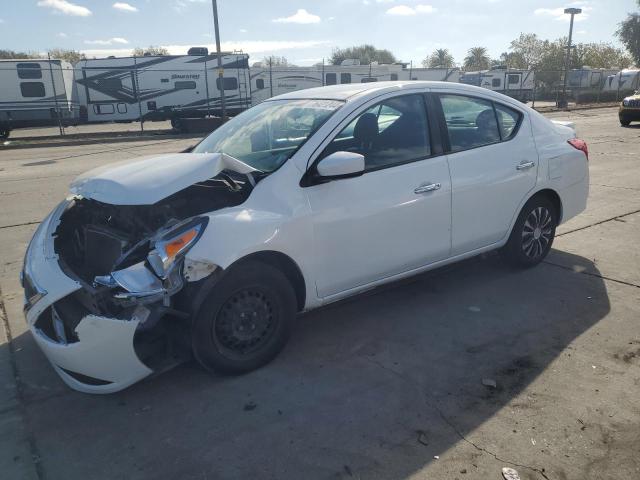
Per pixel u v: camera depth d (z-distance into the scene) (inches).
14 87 933.2
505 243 178.2
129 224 133.0
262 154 140.6
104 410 116.6
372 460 99.2
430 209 150.0
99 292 110.2
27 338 150.6
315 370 129.9
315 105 148.4
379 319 156.1
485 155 163.5
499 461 97.8
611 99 1694.1
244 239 117.4
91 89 984.9
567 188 188.5
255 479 95.5
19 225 273.1
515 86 1696.6
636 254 204.8
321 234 130.8
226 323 121.6
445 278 184.9
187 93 1040.2
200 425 110.6
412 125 150.1
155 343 119.8
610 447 100.6
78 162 548.7
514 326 149.5
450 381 123.9
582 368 127.3
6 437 108.6
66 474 98.0
